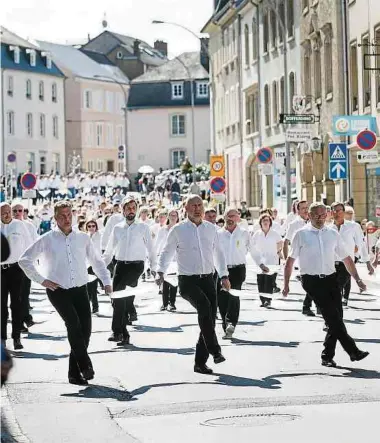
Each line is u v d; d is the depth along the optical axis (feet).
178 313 83.71
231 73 253.65
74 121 444.55
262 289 86.38
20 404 44.37
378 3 145.48
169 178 326.65
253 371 52.31
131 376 51.60
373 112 148.36
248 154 235.81
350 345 52.85
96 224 93.86
